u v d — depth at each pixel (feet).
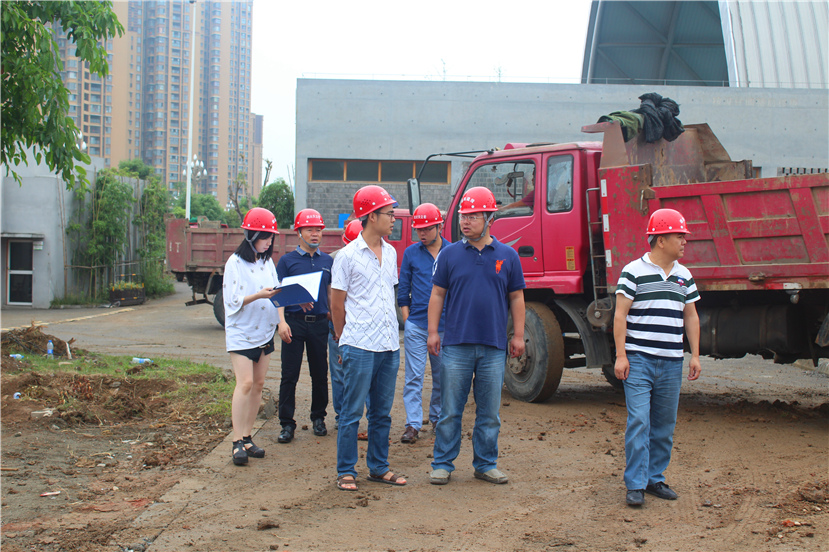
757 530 13.74
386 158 81.87
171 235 53.57
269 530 13.88
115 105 305.32
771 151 81.92
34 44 30.83
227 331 18.85
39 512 14.60
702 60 122.93
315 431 21.88
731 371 35.99
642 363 15.44
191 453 19.35
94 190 81.56
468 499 15.93
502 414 24.72
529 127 82.07
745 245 21.66
